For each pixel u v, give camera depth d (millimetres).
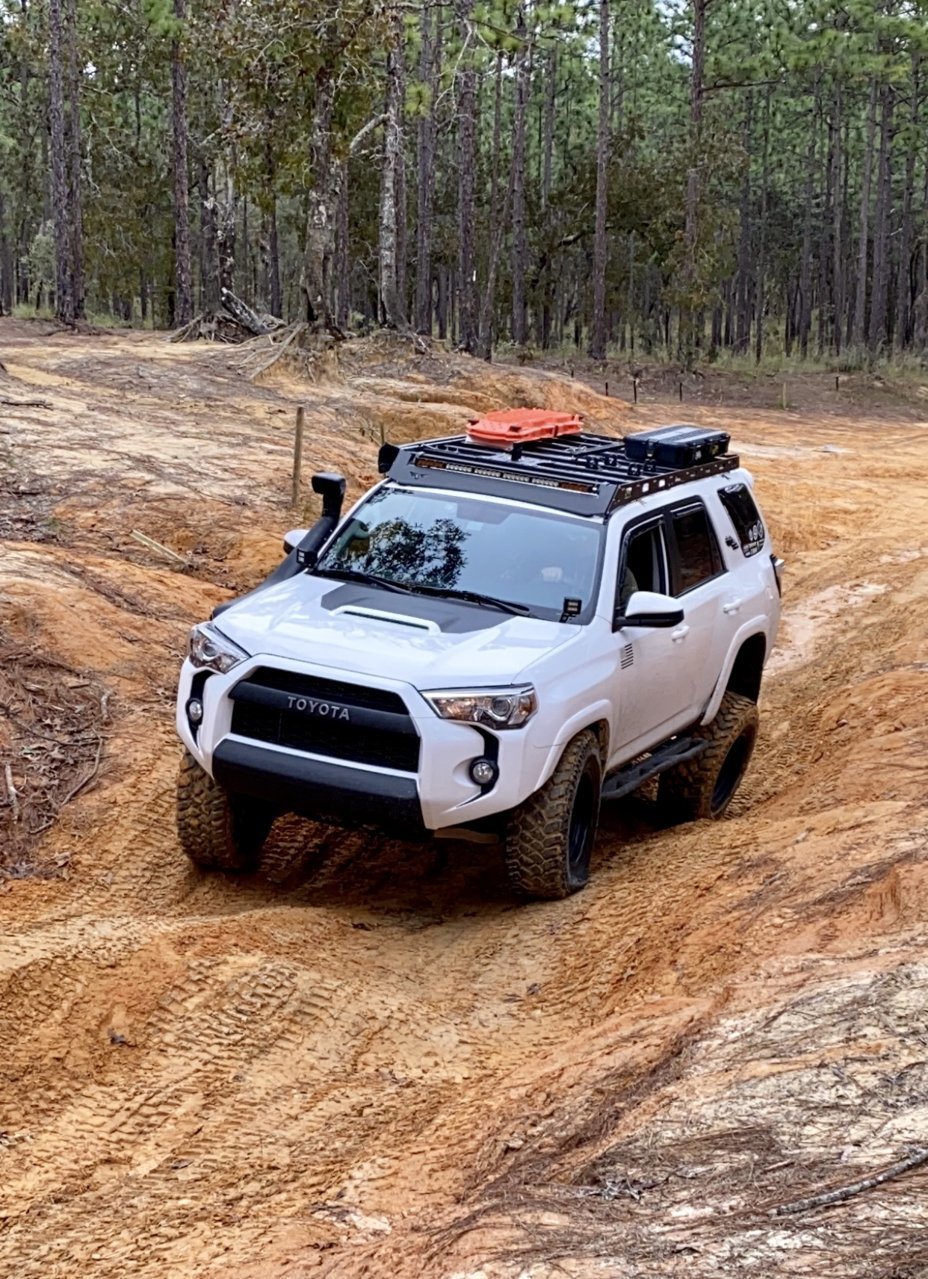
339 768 6207
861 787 7738
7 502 12898
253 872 7180
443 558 7180
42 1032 5250
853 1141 3553
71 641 9336
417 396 25125
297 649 6344
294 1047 5258
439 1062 5195
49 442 15133
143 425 17203
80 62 51906
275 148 24766
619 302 64812
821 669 12773
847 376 45938
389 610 6793
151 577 11344
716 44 56344
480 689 6156
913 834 6172
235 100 24953
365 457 18281
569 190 57219
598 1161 3770
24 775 7801
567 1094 4371
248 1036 5301
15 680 8758
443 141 65750
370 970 5938
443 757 6094
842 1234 3053
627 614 6996
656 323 71750
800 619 15234
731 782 8891
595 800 6934
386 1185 4074
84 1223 4082
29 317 44438
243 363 23484
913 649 12367
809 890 5816
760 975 4965
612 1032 4902
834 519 21750
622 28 67375
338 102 24734
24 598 9648
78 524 12664
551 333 74562
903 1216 3088
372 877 7277
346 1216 3863
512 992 5820
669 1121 3898
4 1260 3883
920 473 27688
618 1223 3336
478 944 6305
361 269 66312
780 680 12672
